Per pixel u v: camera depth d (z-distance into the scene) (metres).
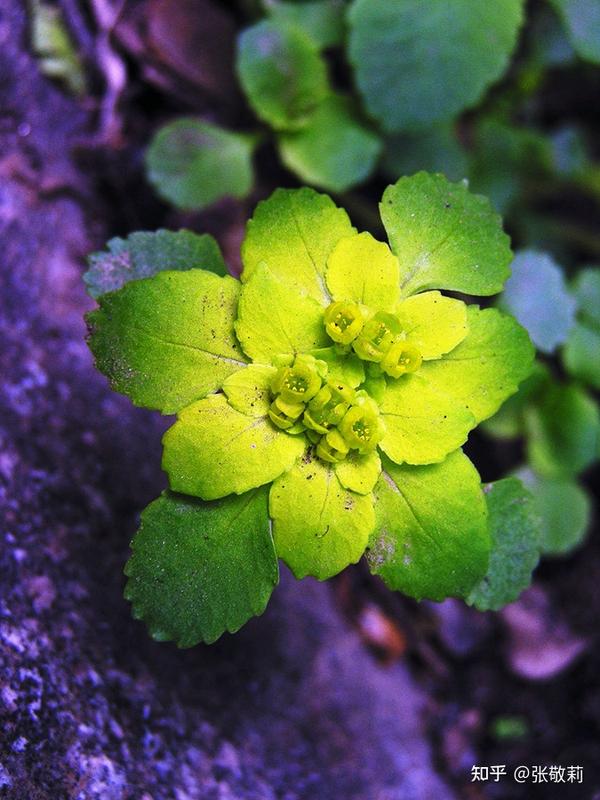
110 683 0.10
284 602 0.15
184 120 0.14
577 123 0.19
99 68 0.14
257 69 0.14
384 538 0.09
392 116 0.14
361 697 0.15
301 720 0.13
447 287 0.09
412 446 0.08
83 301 0.13
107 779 0.09
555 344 0.14
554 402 0.15
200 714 0.12
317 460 0.08
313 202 0.09
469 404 0.09
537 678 0.17
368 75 0.13
